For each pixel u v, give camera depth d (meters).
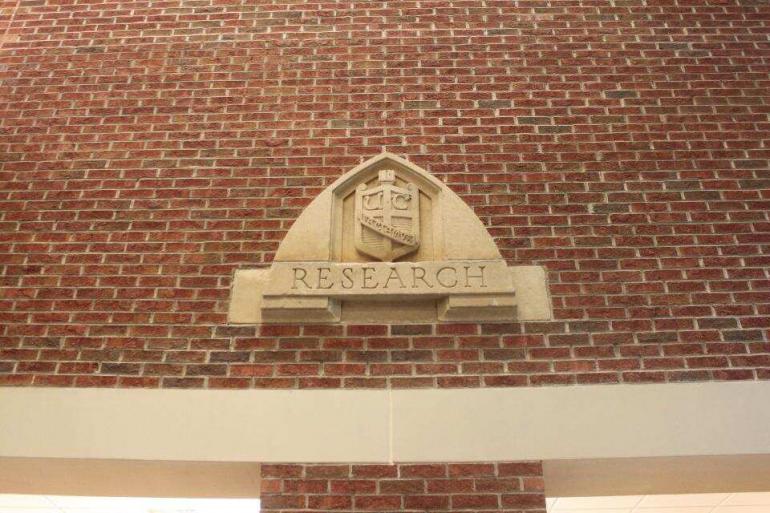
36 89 4.68
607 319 3.75
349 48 4.79
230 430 3.46
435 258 3.91
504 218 4.10
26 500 6.61
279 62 4.74
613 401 3.51
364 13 4.95
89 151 4.41
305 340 3.70
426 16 4.92
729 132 4.43
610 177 4.25
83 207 4.18
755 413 3.47
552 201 4.16
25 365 3.65
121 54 4.82
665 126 4.45
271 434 3.44
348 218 4.10
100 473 3.57
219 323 3.76
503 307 3.70
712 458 3.39
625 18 4.93
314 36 4.86
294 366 3.63
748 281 3.88
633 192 4.19
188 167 4.32
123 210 4.17
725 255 3.96
